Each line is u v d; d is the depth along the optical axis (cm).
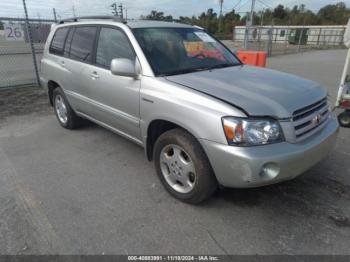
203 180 268
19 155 418
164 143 296
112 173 363
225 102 247
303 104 263
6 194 319
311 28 4291
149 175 358
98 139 473
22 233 258
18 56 1470
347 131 499
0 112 634
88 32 417
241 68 363
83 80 415
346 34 512
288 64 1525
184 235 254
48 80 523
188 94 268
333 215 277
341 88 519
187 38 382
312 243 243
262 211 284
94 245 244
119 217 278
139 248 240
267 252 235
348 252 234
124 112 349
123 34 350
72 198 310
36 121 572
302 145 250
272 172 237
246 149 233
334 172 355
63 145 452
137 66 322
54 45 507
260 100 252
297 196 307
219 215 279
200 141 255
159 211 287
